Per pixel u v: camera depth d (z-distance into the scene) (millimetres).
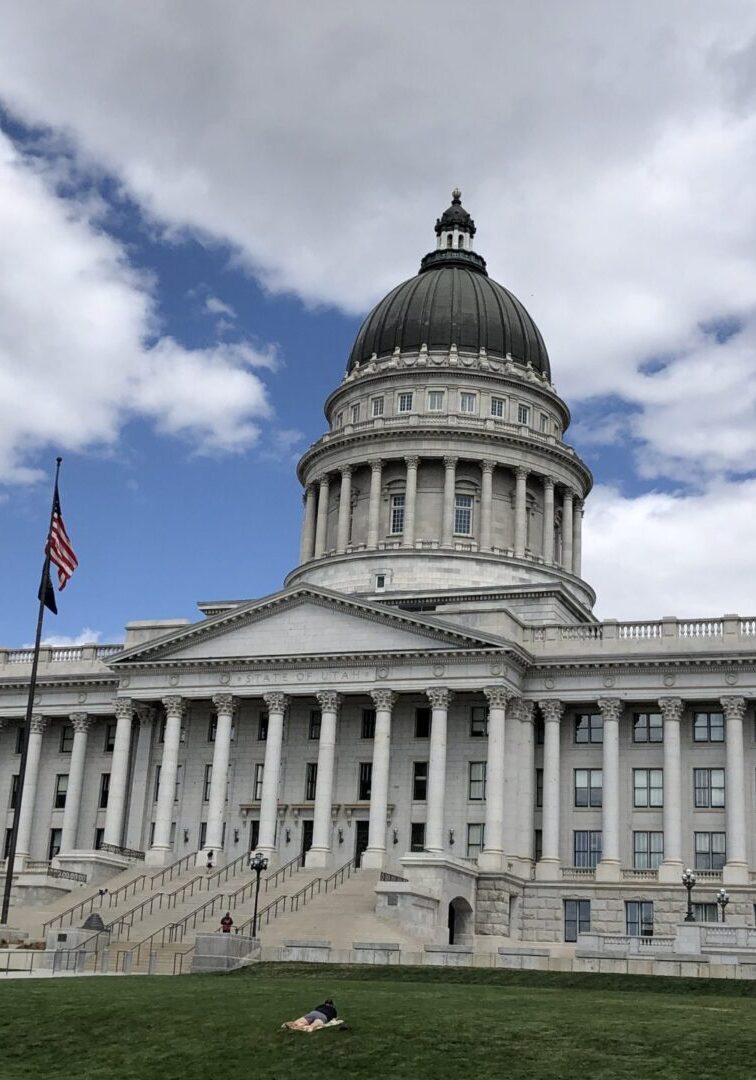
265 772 93938
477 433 118875
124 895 86688
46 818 106438
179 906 82062
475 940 84312
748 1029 38000
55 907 84438
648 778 91000
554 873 89438
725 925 62000
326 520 123562
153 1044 36656
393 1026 37719
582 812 91812
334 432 123688
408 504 117562
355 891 82438
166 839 95562
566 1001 45094
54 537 81000
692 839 88750
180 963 66562
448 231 137875
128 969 66875
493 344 127062
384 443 119812
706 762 89938
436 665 92125
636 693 91062
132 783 101812
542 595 105188
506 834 89625
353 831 93375
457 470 119688
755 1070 33375
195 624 98062
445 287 129250
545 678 93375
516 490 119375
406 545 116312
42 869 96438
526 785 91750
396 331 128000
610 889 87688
